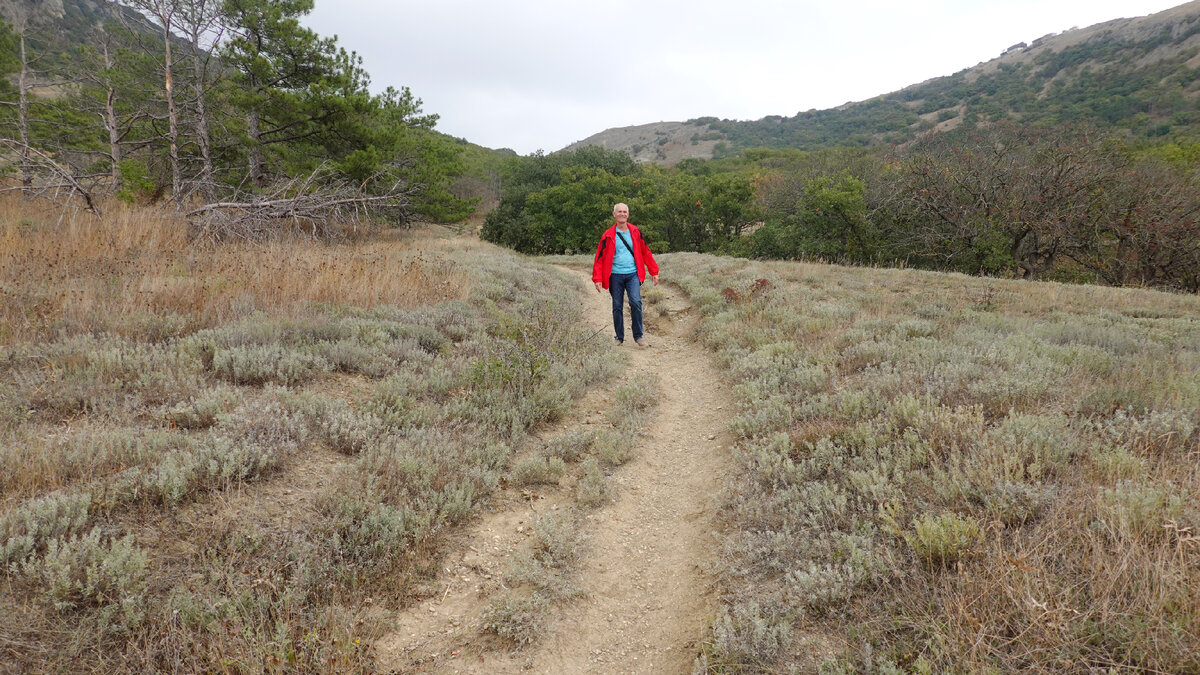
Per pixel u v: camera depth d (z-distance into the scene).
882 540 3.01
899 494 3.28
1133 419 3.60
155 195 16.06
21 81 19.80
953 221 25.27
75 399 4.01
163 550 2.87
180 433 3.77
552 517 3.73
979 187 24.94
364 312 7.28
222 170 19.22
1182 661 1.92
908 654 2.30
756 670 2.48
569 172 43.38
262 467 3.55
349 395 5.03
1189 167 25.27
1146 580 2.22
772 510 3.60
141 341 5.32
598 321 9.88
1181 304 10.62
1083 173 23.11
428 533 3.37
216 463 3.39
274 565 2.89
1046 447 3.36
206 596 2.63
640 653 2.84
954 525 2.78
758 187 43.25
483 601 3.09
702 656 2.61
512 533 3.70
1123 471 3.02
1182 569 2.21
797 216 29.50
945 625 2.33
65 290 6.20
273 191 15.95
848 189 27.11
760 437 4.62
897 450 3.77
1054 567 2.51
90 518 2.91
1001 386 4.48
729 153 150.38
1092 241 24.27
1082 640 2.14
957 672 2.14
